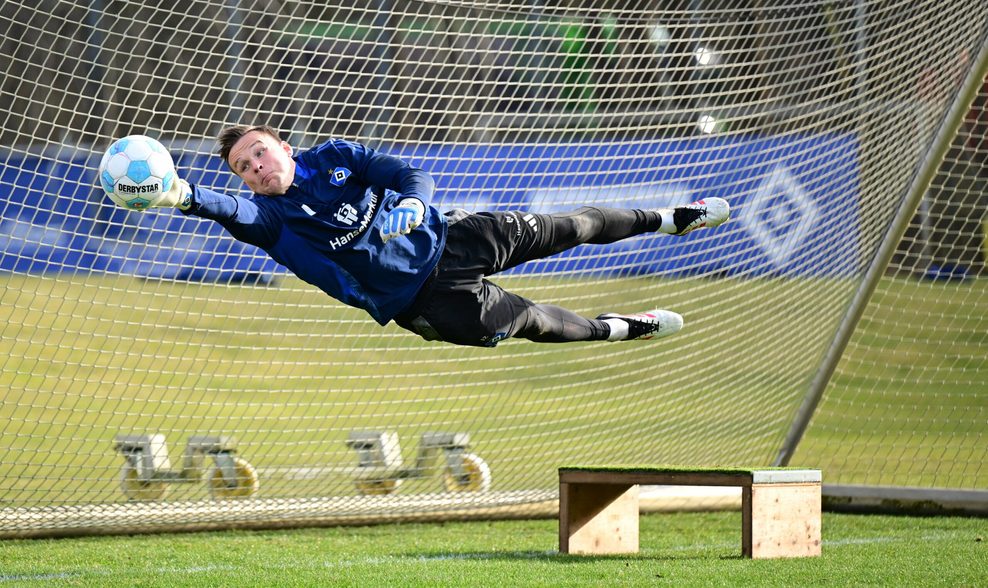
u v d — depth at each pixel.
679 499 28.59
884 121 28.12
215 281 30.58
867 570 18.91
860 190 28.84
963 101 25.91
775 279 31.05
